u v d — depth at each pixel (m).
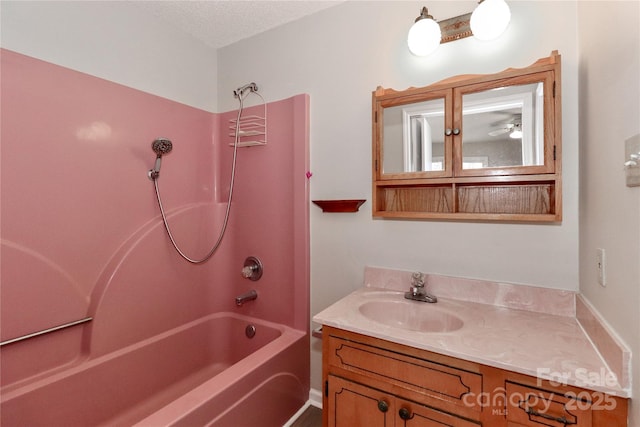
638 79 0.69
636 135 0.70
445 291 1.45
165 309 1.84
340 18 1.73
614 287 0.84
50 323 1.37
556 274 1.24
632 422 0.73
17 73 1.28
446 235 1.46
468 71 1.40
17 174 1.28
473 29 1.30
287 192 1.89
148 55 1.80
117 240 1.62
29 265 1.31
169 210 1.88
